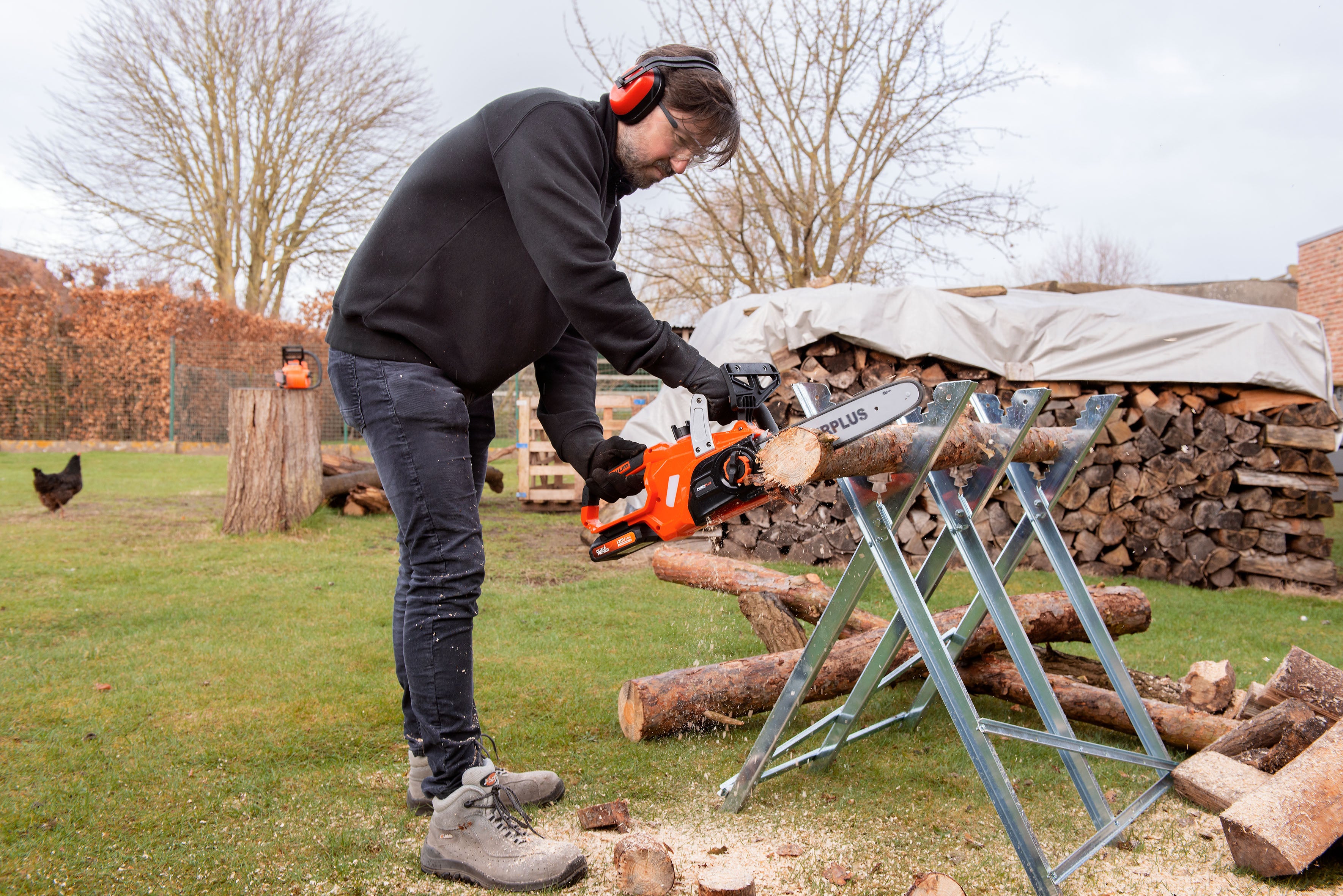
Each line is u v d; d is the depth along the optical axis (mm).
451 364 1836
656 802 2082
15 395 15648
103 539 6008
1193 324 5570
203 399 16500
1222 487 5660
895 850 1851
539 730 2584
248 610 4082
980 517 6059
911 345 5723
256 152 21328
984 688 2738
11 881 1660
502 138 1747
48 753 2342
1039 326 5816
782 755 2410
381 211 1835
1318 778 1809
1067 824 2014
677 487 1786
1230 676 2711
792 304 6000
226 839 1860
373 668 3184
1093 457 5914
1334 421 5484
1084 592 2244
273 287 21969
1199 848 1905
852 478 1817
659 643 3660
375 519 7465
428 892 1663
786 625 2982
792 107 12672
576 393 2225
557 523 7777
